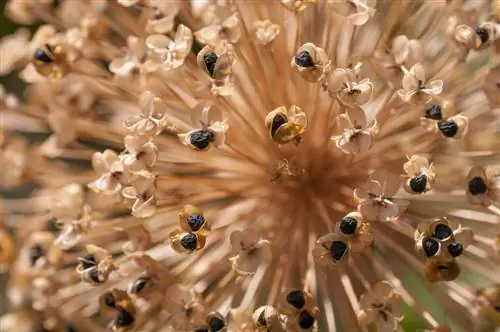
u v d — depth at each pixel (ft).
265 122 1.17
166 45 1.18
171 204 1.19
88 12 1.26
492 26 1.17
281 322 1.15
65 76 1.23
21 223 1.24
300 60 1.15
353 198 1.19
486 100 1.18
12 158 1.24
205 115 1.16
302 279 1.19
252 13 1.20
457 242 1.14
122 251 1.21
